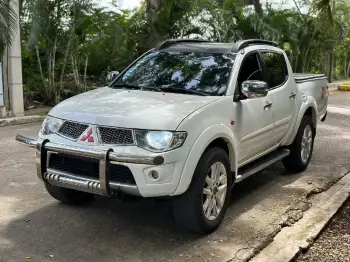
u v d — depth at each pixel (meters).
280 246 4.53
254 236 4.67
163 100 4.73
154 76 5.51
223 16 16.14
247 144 5.36
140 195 4.17
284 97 6.23
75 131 4.44
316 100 7.41
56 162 4.59
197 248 4.38
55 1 12.49
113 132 4.25
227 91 5.04
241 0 17.67
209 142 4.45
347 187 6.44
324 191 6.29
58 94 13.84
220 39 16.09
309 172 7.16
